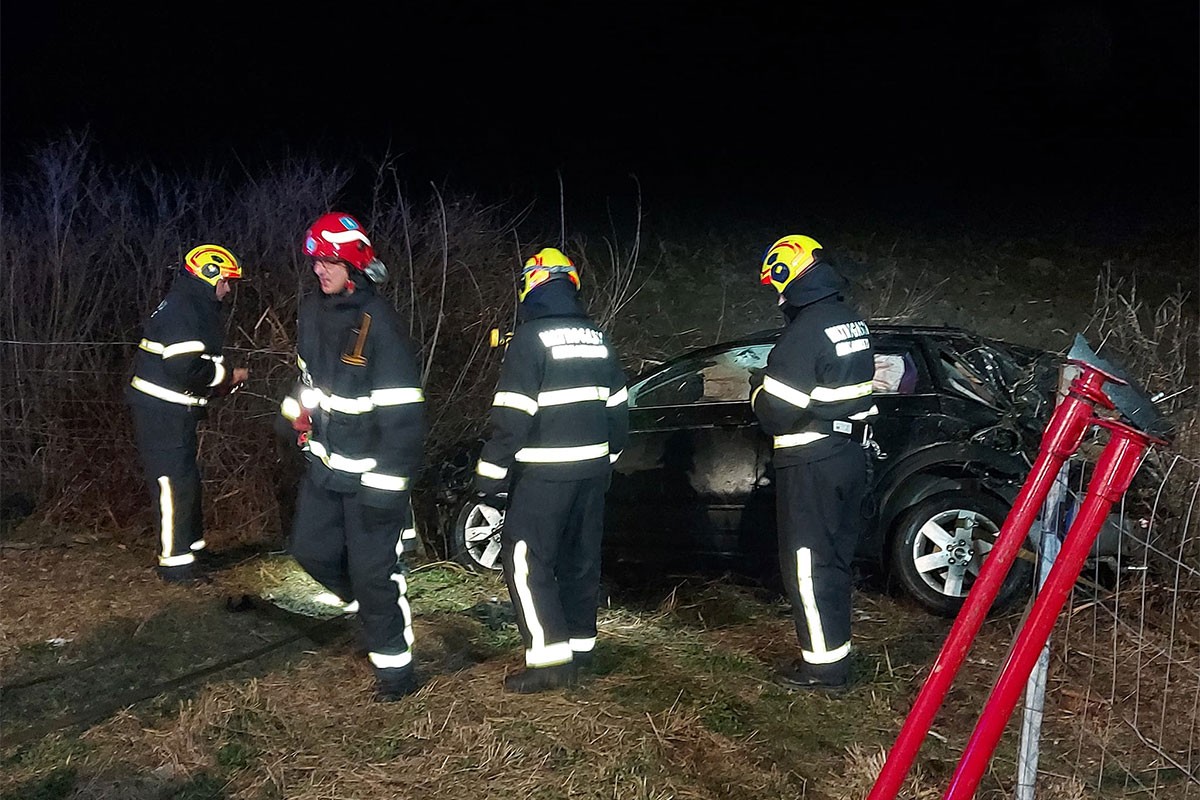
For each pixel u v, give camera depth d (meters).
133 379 5.64
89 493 6.79
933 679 2.87
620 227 13.46
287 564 6.08
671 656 4.90
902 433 5.45
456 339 7.36
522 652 4.90
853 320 4.41
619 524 5.83
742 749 4.07
